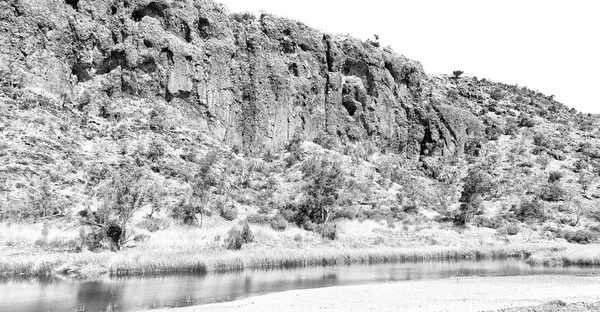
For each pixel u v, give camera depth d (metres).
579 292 31.55
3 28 72.56
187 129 85.50
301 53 106.44
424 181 106.56
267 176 86.25
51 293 29.61
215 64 94.19
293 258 48.16
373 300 28.25
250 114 96.44
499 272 44.16
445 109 123.88
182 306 26.58
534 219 85.00
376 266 48.75
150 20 88.81
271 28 104.75
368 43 118.50
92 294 29.56
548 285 34.72
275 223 66.88
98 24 83.38
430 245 67.19
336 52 111.12
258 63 99.69
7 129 64.12
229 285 34.28
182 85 88.44
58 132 69.06
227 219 66.12
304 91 103.62
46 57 75.31
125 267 38.56
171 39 89.38
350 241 65.38
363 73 114.25
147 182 66.50
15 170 58.06
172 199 65.62
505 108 147.50
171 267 40.62
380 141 111.00
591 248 63.00
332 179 76.31
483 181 91.44
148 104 84.50
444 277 40.25
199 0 97.12
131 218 57.59
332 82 108.44
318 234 66.19
